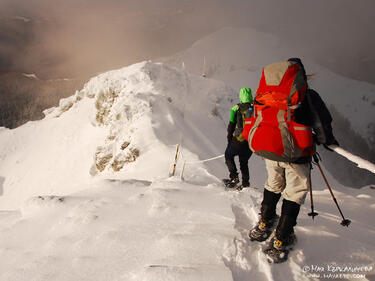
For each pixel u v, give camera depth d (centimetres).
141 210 298
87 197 354
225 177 937
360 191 529
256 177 1212
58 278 198
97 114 2512
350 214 339
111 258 213
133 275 192
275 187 236
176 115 1495
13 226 299
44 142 2923
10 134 3153
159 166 914
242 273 198
